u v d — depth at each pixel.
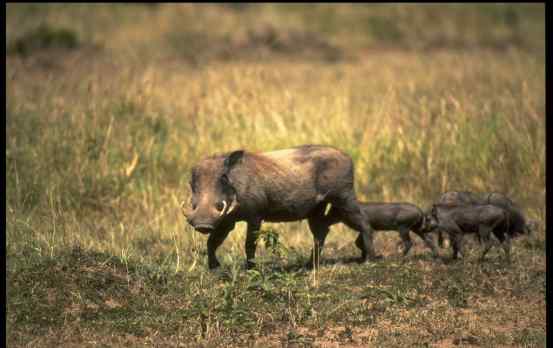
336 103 36.75
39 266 20.92
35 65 53.81
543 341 18.55
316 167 23.28
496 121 33.12
